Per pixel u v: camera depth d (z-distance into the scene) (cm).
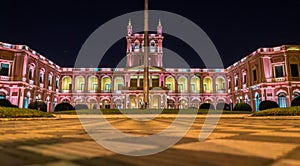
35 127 594
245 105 2100
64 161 196
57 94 4431
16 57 3139
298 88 3017
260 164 182
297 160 194
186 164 185
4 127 592
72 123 816
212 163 188
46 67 3891
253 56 3419
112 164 187
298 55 3070
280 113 1233
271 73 3180
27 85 3203
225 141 311
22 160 199
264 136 368
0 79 3005
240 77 3988
